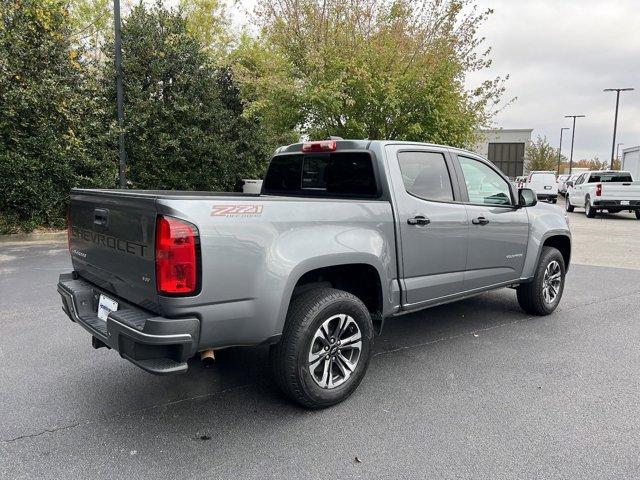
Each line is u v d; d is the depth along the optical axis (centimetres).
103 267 328
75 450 288
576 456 286
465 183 457
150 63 1319
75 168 1157
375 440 303
